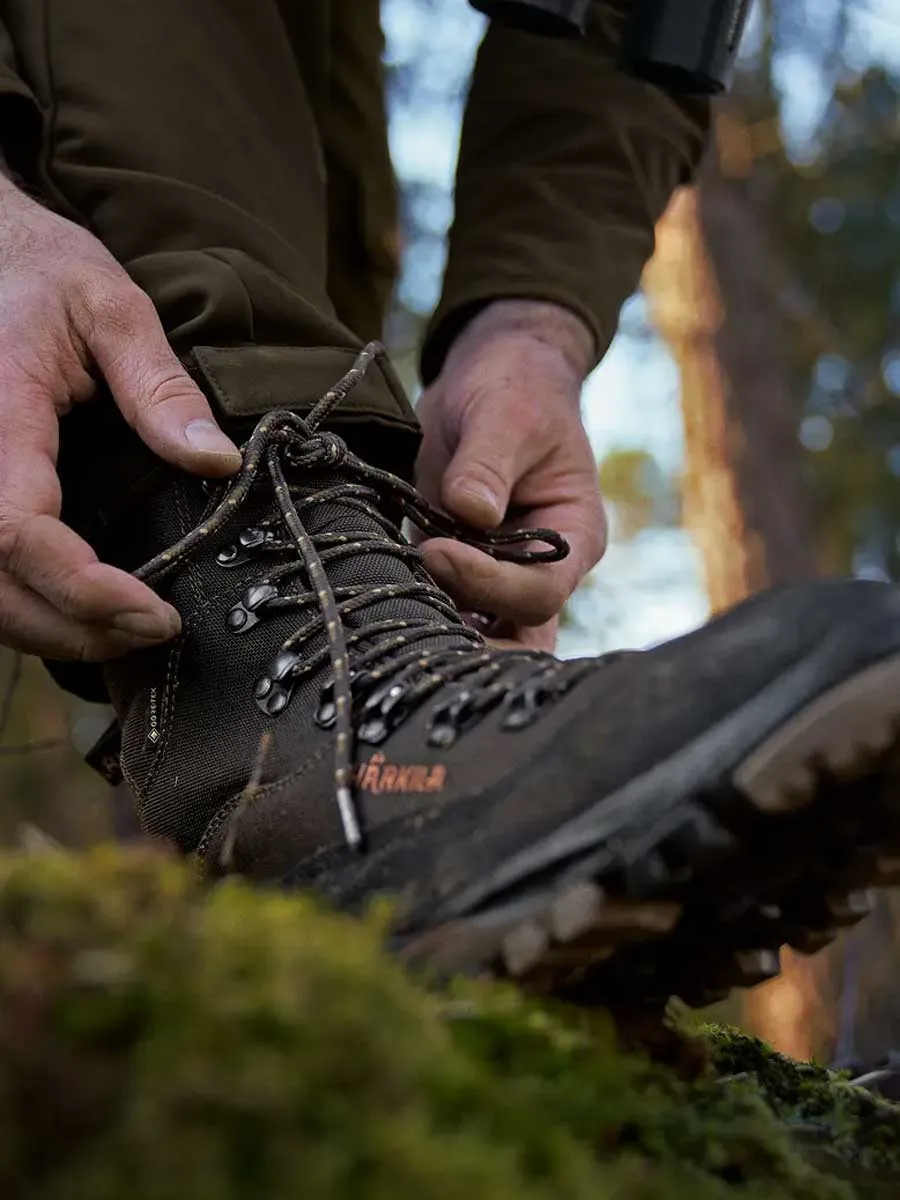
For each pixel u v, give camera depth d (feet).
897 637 2.50
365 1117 1.81
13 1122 1.73
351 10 5.73
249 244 4.17
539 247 5.43
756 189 23.40
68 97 4.23
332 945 2.08
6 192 3.96
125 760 3.62
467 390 5.00
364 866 2.88
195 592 3.51
